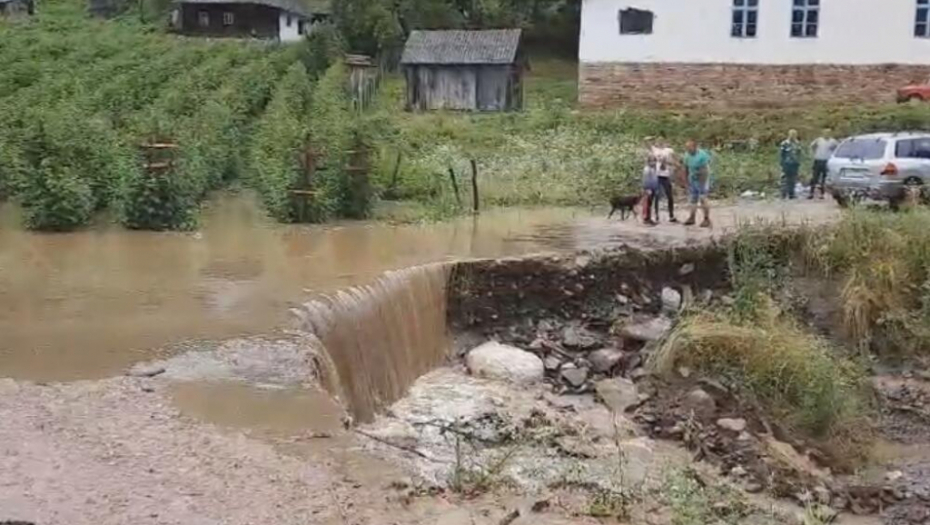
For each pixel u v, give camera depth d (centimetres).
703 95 3856
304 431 907
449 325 1664
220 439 877
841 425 1332
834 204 2505
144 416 926
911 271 1723
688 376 1391
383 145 2667
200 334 1203
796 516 1055
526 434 1216
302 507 759
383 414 1320
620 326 1659
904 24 3697
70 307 1348
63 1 6275
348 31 5222
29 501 746
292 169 2217
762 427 1295
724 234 1895
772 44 3791
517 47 4181
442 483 867
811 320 1706
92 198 2075
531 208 2495
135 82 3516
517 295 1694
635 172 2772
